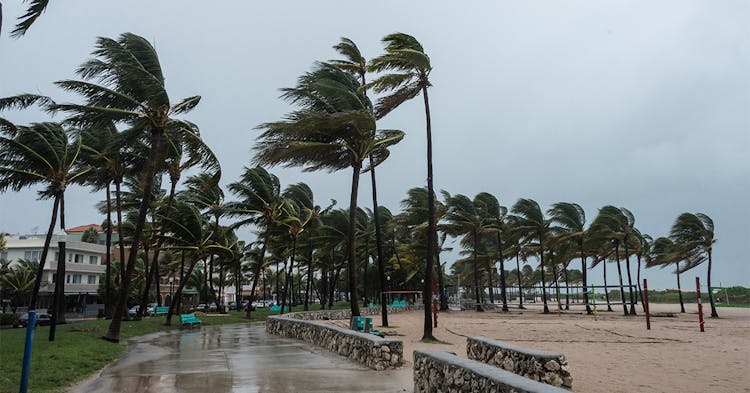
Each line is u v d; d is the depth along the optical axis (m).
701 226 44.47
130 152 24.45
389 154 22.91
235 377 9.07
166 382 8.62
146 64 18.03
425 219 45.00
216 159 21.00
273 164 19.66
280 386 8.16
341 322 28.97
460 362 6.18
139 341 17.34
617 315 42.97
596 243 48.62
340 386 8.15
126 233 36.06
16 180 21.39
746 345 17.69
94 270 53.66
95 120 17.27
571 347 16.69
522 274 105.50
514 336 20.61
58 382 8.76
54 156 21.78
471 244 55.72
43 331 19.00
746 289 84.56
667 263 52.72
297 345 15.25
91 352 12.34
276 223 35.31
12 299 46.56
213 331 22.73
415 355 7.89
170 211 28.88
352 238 20.12
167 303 71.69
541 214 49.03
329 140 19.84
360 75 22.95
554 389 4.25
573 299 76.25
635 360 13.41
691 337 20.97
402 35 17.23
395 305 47.25
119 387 8.20
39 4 6.96
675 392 9.18
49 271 48.50
